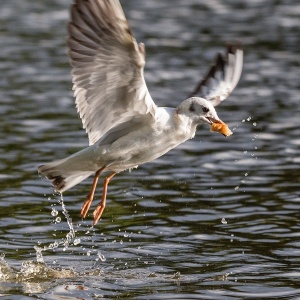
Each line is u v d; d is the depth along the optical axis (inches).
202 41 1195.3
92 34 393.4
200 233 535.5
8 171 655.1
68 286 448.1
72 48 396.5
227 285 447.2
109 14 380.8
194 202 596.4
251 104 888.9
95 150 441.1
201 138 767.7
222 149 730.8
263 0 1498.5
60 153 705.0
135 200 600.1
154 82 972.6
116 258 494.6
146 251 505.4
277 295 430.9
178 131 443.8
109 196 608.1
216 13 1393.9
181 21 1328.7
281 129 791.7
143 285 450.0
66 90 931.3
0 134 758.5
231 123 813.9
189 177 654.5
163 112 440.8
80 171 454.9
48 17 1334.9
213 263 483.8
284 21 1332.4
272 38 1213.7
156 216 567.8
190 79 988.6
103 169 451.2
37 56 1093.1
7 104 865.5
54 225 548.1
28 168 663.1
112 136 440.1
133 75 400.5
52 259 490.6
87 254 501.0
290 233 532.7
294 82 984.9
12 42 1167.6
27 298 427.8
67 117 821.2
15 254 495.8
